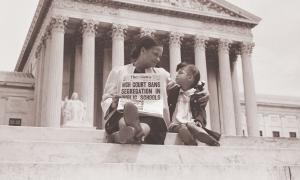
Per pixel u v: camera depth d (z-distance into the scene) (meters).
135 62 7.09
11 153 5.29
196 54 56.97
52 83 46.75
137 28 53.97
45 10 53.59
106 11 52.03
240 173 5.46
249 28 61.81
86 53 49.28
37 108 53.44
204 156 6.22
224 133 55.56
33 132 6.64
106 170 4.81
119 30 51.94
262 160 6.81
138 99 6.53
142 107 6.45
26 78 60.75
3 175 4.32
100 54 59.50
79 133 6.82
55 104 46.16
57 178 4.55
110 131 6.36
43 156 5.39
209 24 58.75
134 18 53.59
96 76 59.00
